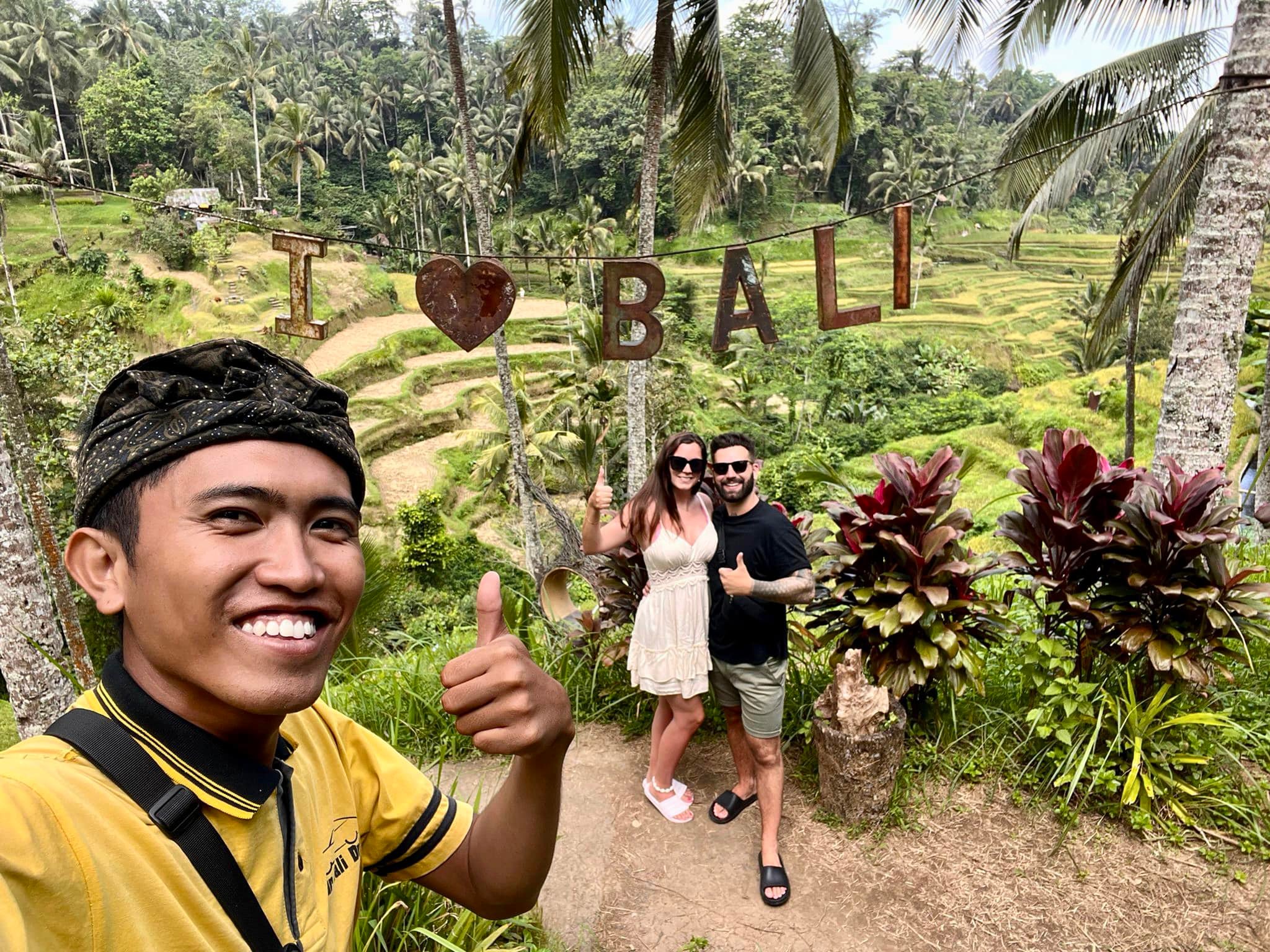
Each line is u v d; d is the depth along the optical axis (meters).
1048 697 3.21
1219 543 2.84
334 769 1.01
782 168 61.31
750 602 2.66
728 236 58.81
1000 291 57.16
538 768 0.90
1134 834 2.77
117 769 0.68
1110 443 24.86
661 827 3.02
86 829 0.63
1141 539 2.94
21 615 5.14
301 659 0.72
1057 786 2.94
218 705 0.74
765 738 2.71
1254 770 2.98
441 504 25.12
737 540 2.74
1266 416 7.66
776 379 36.03
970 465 3.32
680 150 9.87
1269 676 3.43
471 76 70.12
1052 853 2.72
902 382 38.88
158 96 57.09
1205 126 6.95
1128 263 8.07
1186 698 3.14
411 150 58.72
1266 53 4.81
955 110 72.38
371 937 1.99
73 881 0.60
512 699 0.78
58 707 5.24
